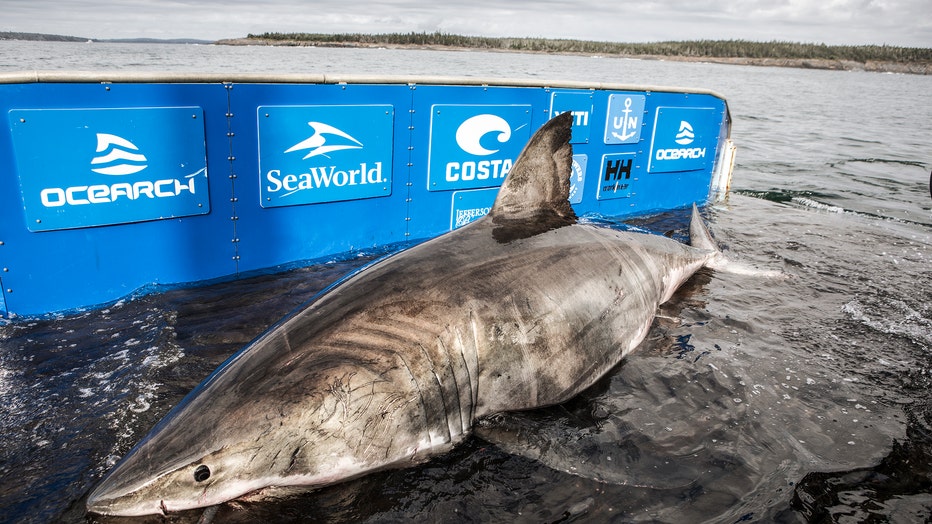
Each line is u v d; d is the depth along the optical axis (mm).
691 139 7363
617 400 3326
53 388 3174
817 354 3938
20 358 3453
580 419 3139
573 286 3455
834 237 6676
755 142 14688
